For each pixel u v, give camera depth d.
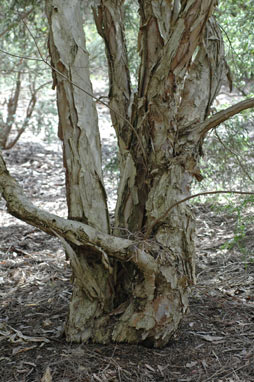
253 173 4.67
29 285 3.55
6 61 6.98
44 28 5.70
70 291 3.37
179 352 2.42
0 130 8.03
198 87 2.45
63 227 2.29
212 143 4.32
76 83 2.43
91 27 7.70
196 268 3.74
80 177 2.43
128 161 2.54
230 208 3.79
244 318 2.86
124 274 2.50
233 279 3.47
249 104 2.27
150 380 2.19
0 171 2.33
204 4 2.19
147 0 2.43
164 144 2.38
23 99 10.50
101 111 10.20
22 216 2.28
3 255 4.21
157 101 2.35
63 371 2.24
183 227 2.38
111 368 2.25
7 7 5.42
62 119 2.46
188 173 2.40
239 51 4.24
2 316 2.98
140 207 2.51
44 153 8.13
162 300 2.35
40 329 2.73
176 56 2.28
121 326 2.40
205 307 3.03
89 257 2.44
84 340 2.44
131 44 5.93
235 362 2.34
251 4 4.39
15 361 2.35
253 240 4.09
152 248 2.32
